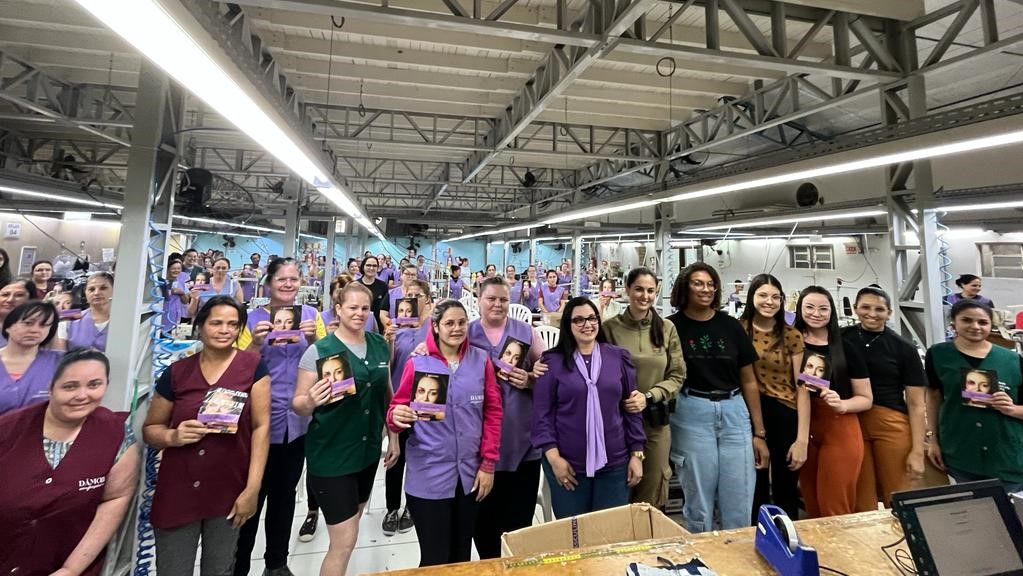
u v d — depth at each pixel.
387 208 13.62
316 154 2.95
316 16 3.41
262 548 2.35
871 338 2.15
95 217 9.02
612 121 5.63
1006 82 3.99
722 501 1.95
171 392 1.67
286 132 2.28
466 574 1.13
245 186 9.98
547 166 8.02
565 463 1.75
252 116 2.02
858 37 3.13
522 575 1.12
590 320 1.84
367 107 5.08
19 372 1.92
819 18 3.19
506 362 1.95
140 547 2.00
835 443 1.99
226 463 1.67
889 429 2.07
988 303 4.00
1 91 3.81
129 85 4.59
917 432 2.03
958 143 2.00
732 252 9.90
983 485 1.08
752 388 2.08
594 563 1.18
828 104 3.62
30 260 8.62
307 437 1.79
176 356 2.46
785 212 5.38
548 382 1.85
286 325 2.23
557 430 1.83
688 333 2.10
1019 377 1.93
